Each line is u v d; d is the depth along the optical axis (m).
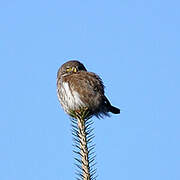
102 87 12.41
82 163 6.47
